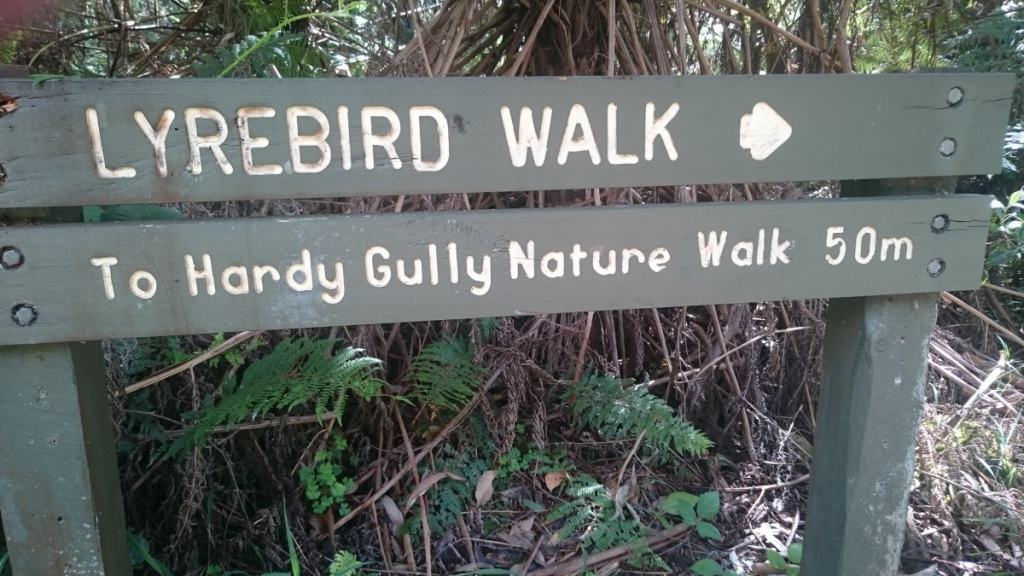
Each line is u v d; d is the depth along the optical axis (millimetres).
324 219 1231
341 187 1233
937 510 2178
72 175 1150
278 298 1248
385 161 1234
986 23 2914
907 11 2701
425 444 2078
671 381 2398
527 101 1248
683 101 1293
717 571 1902
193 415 1802
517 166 1271
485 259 1292
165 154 1171
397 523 1963
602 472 2219
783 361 2545
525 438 2203
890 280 1417
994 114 1397
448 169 1255
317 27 2352
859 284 1410
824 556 1626
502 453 2098
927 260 1420
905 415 1532
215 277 1221
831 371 1577
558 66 2406
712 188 2350
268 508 1902
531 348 2232
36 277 1167
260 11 2211
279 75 2090
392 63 2021
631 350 2488
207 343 1992
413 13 1898
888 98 1351
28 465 1252
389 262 1267
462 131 1244
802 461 2393
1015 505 2160
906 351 1502
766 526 2131
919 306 1488
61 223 1187
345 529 1963
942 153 1395
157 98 1149
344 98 1199
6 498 1256
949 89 1368
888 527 1584
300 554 1873
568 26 2291
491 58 2389
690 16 2176
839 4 2410
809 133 1342
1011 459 2375
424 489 1986
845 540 1574
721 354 2410
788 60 2477
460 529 1983
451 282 1292
